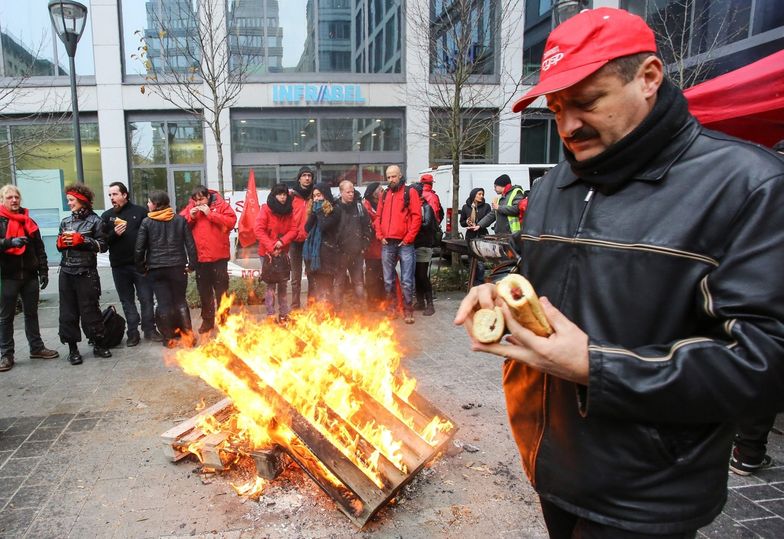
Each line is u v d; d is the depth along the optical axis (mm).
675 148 1065
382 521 2535
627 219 1087
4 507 2701
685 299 1013
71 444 3393
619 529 1127
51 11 6949
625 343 1066
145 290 5910
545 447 1269
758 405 905
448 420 3191
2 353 4977
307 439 2512
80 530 2504
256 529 2484
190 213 5992
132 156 13984
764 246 936
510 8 11820
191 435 3100
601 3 12547
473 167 11617
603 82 1008
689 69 10445
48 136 12438
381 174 14758
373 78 14242
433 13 9969
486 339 1013
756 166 982
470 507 2645
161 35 9656
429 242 6848
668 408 926
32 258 5148
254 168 14297
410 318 6484
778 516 2566
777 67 3365
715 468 1099
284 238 6465
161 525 2525
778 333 896
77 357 5094
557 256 1229
